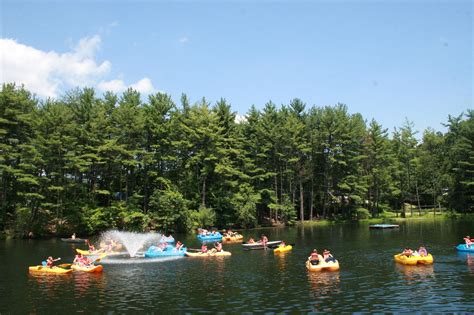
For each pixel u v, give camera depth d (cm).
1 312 1884
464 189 8288
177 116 6738
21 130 5672
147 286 2381
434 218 8150
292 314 1777
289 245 4009
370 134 8500
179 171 6788
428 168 8906
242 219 6950
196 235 5831
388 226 6216
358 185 7850
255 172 7588
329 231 5934
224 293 2170
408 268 2780
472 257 3167
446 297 2003
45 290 2311
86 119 6184
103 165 6266
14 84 5722
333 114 8019
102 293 2219
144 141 6494
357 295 2075
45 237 5534
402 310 1806
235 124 7788
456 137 9300
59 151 5525
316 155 8188
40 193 5553
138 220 6069
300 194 8169
